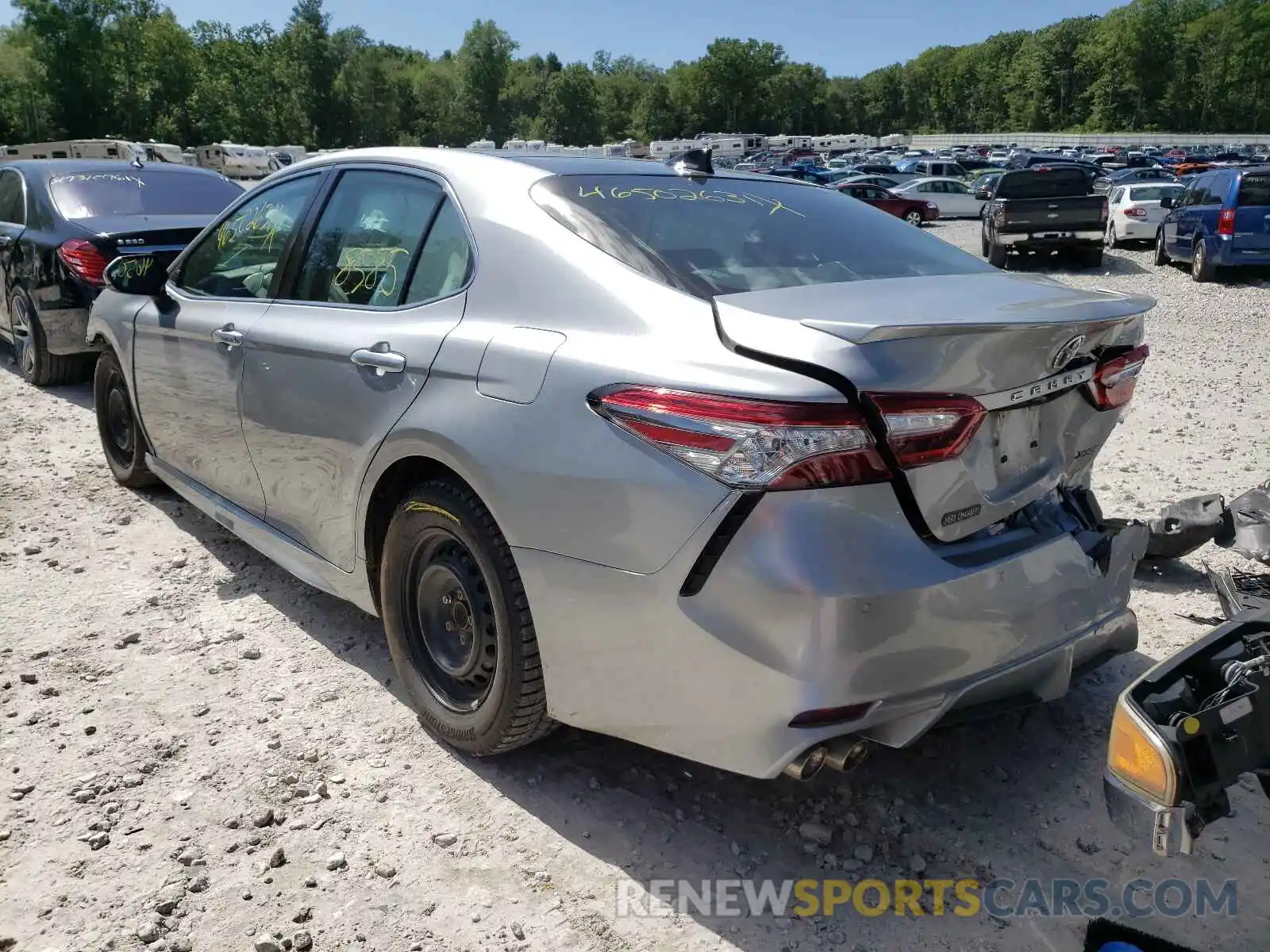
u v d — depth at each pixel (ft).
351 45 383.45
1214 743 6.37
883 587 7.29
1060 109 499.51
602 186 10.05
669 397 7.60
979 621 7.79
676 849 8.82
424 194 10.78
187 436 14.02
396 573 10.21
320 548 11.56
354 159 11.99
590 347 8.32
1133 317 8.75
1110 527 9.52
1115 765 6.66
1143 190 72.59
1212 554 15.14
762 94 546.67
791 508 7.20
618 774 9.87
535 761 10.05
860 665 7.32
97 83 301.63
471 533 9.07
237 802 9.38
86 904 8.11
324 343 10.82
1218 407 25.35
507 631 8.93
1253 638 6.82
